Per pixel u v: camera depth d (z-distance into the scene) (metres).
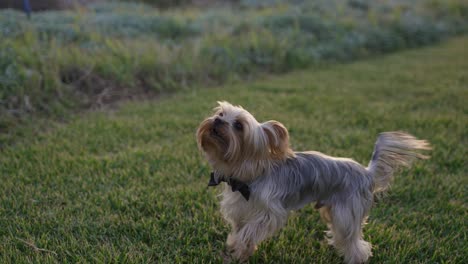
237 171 1.32
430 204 1.61
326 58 3.80
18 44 2.40
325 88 2.85
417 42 4.88
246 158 1.30
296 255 1.43
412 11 5.71
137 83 2.62
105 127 2.03
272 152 1.31
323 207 1.43
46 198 1.57
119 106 2.36
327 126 2.13
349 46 4.05
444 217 1.55
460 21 5.89
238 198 1.36
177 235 1.47
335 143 1.95
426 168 1.78
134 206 1.57
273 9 4.69
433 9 6.09
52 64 2.38
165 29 3.43
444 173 1.78
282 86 2.86
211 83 2.89
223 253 1.44
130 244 1.43
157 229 1.47
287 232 1.49
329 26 4.27
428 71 3.46
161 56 2.82
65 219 1.49
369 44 4.33
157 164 1.78
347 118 2.25
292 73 3.32
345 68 3.52
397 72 3.39
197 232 1.49
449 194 1.65
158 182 1.67
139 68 2.69
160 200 1.58
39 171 1.70
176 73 2.79
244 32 3.69
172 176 1.70
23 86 2.14
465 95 2.72
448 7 6.22
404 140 1.37
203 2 5.39
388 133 1.39
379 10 5.41
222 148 1.30
